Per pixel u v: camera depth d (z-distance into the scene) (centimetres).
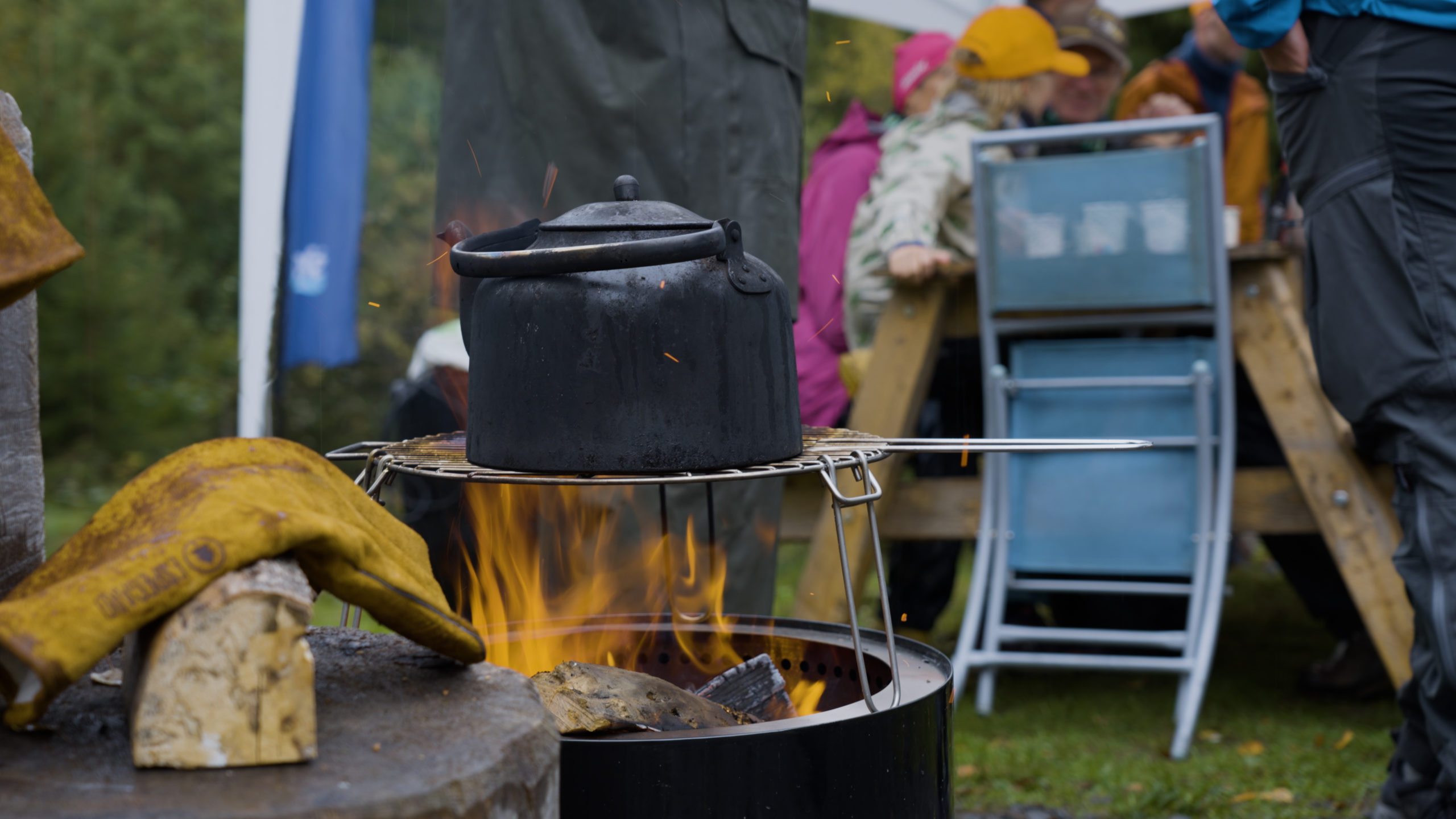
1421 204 173
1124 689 292
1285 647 325
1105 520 260
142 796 75
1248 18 178
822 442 135
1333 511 243
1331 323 183
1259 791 217
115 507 96
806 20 214
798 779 107
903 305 274
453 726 88
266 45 290
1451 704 170
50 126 704
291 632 81
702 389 112
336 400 559
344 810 74
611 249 108
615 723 113
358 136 322
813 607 273
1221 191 244
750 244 203
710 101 197
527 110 196
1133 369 260
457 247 122
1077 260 252
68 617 78
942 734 123
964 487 277
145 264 730
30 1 720
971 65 293
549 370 112
